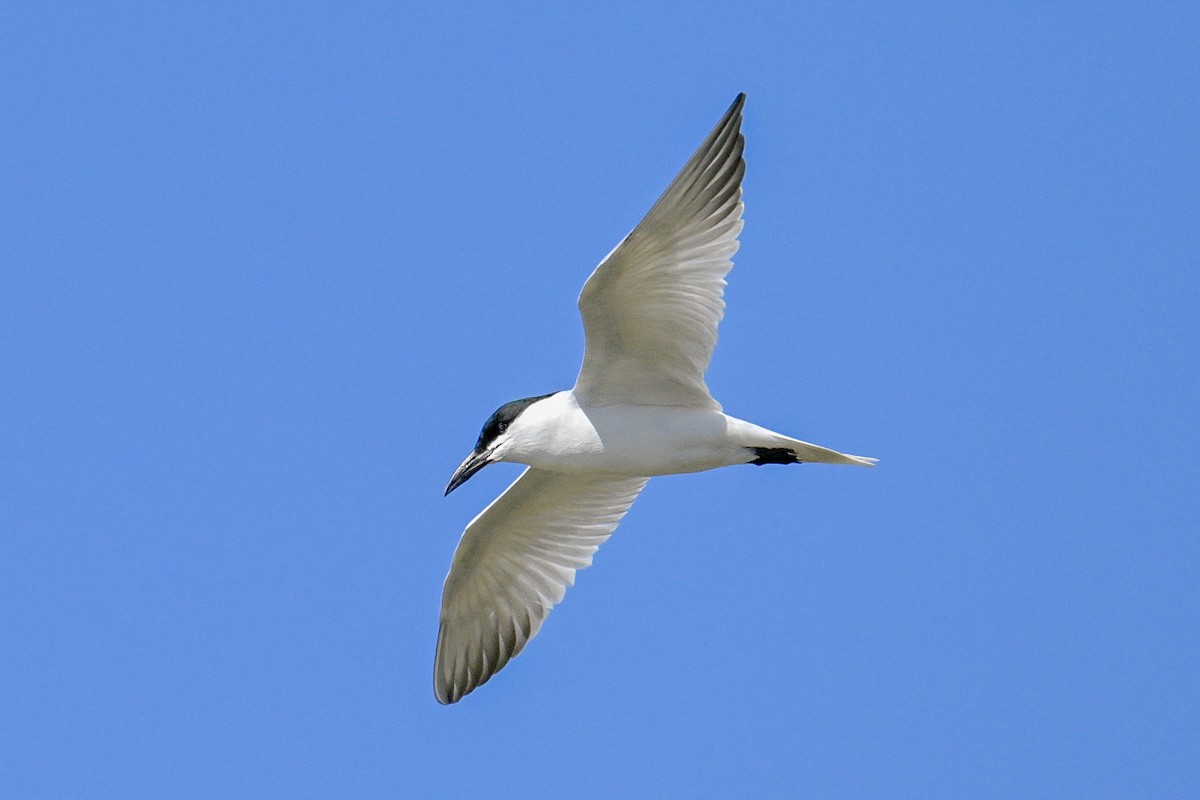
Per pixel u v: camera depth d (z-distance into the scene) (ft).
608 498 55.47
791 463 49.42
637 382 49.16
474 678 57.52
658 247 45.70
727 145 45.50
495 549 55.98
